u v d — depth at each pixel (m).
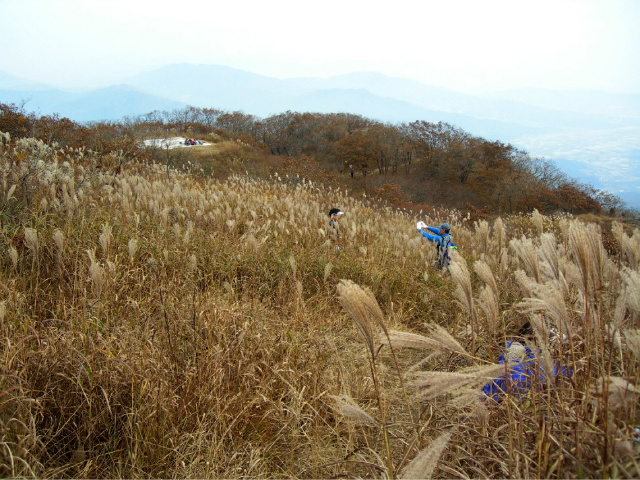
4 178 5.31
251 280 5.40
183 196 8.12
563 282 2.58
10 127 15.46
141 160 17.81
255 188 13.19
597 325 2.09
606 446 1.68
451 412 2.70
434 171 55.28
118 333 3.21
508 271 4.56
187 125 57.31
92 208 6.43
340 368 3.65
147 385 2.78
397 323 5.18
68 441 2.62
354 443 2.96
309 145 63.38
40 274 4.25
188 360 3.18
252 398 3.12
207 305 3.87
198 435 2.71
